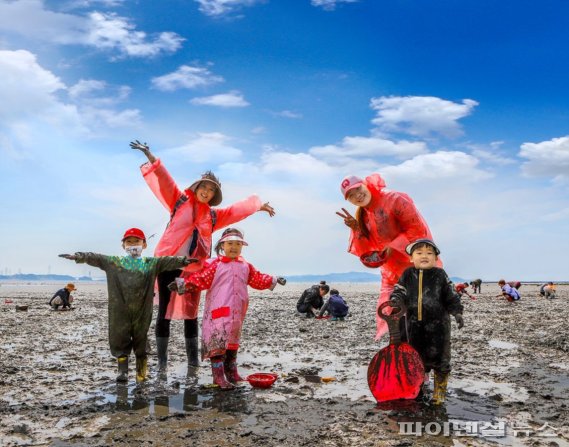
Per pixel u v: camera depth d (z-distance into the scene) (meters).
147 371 7.05
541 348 9.16
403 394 5.48
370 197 6.74
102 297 29.16
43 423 4.72
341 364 7.71
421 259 5.55
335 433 4.46
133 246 6.31
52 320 14.49
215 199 7.32
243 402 5.44
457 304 5.34
